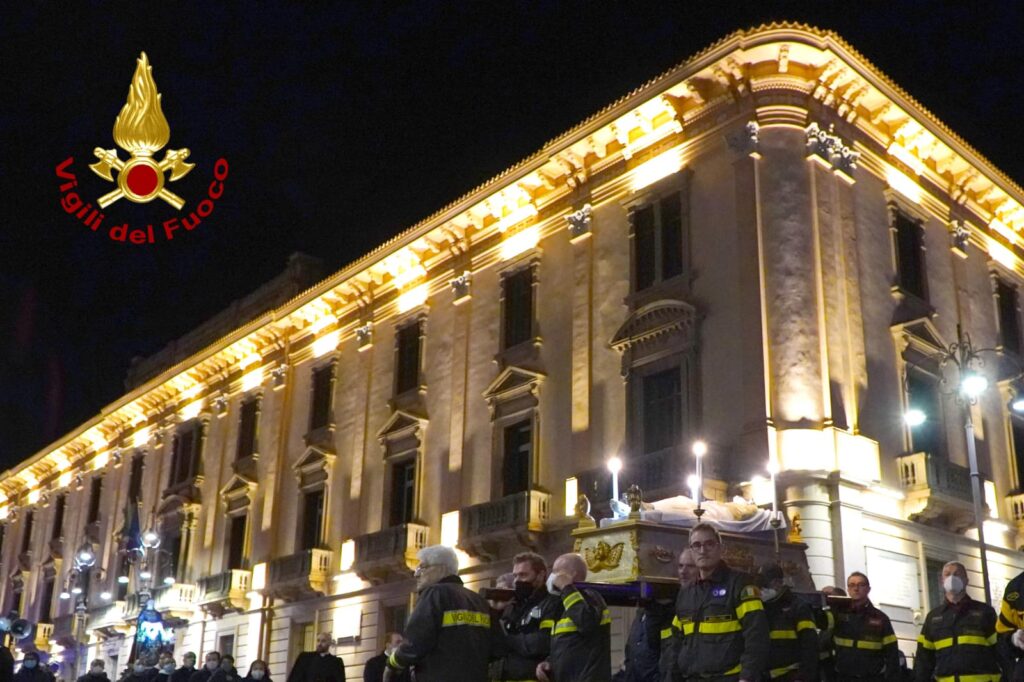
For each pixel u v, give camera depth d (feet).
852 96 72.23
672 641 24.95
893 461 66.69
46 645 144.15
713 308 68.64
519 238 86.28
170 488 123.95
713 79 71.92
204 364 122.93
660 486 65.51
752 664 22.56
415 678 22.58
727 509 44.88
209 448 120.37
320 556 95.61
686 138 74.28
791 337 64.64
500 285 86.74
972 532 71.05
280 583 98.22
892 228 74.23
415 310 95.14
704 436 66.44
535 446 78.28
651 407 71.36
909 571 64.75
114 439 145.59
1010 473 77.10
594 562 34.37
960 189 82.38
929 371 72.43
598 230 79.36
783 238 66.95
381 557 86.84
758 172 69.00
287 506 103.96
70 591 142.00
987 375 78.54
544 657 24.45
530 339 81.87
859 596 30.89
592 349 76.48
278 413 109.09
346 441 98.78
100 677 66.54
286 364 110.73
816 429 62.59
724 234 69.56
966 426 55.06
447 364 90.02
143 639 106.93
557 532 73.82
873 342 68.90
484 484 82.17
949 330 76.48
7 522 173.37
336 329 105.19
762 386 63.72
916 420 63.26
